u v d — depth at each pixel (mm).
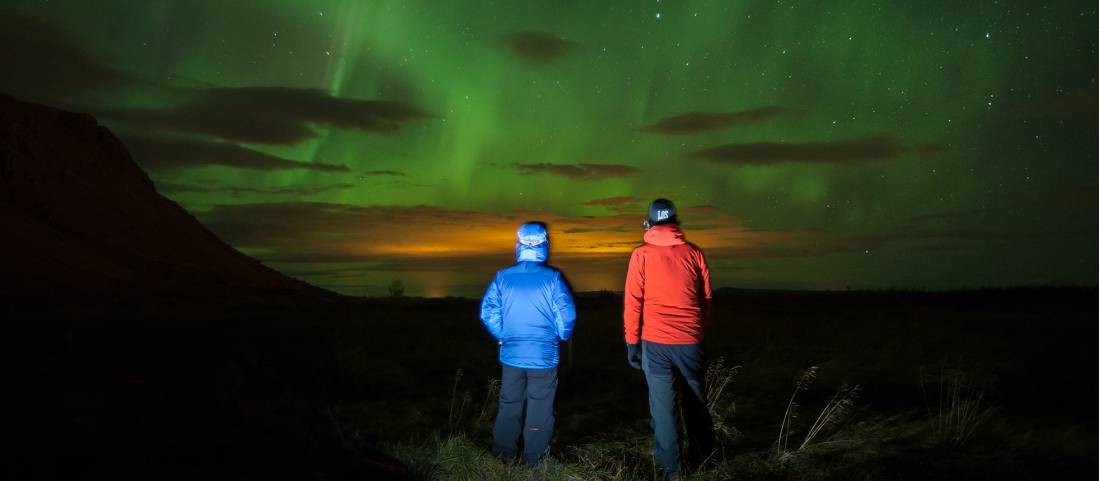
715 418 5547
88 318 15672
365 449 4137
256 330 12719
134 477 2836
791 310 19094
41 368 4430
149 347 9586
